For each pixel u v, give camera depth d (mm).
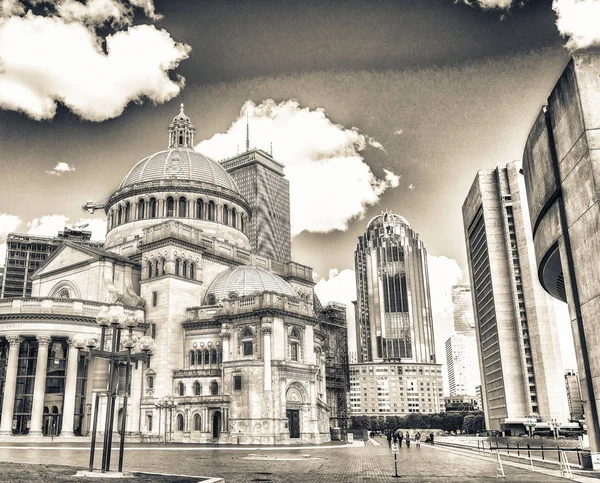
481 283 157625
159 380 80250
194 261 88688
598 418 32438
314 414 78250
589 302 32406
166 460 43281
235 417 73625
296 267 109062
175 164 107125
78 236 164750
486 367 157125
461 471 36125
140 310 82562
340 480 30750
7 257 174375
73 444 64438
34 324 72875
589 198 31812
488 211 146500
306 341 81188
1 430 70062
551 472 34250
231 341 78250
